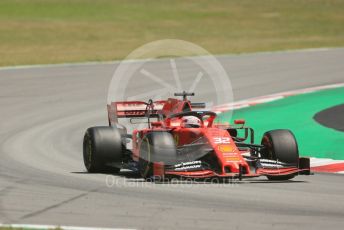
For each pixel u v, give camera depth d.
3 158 48.38
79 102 80.62
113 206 31.83
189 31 190.88
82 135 60.69
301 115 70.50
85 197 34.09
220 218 29.41
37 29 182.88
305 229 27.56
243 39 173.38
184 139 39.47
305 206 32.09
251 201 33.09
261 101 81.12
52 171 42.91
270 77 102.25
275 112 73.00
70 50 144.38
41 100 81.62
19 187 37.03
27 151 51.94
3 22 194.12
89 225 27.95
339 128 62.16
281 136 39.62
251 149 42.09
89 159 42.03
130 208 31.36
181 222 28.62
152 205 32.06
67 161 47.69
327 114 70.38
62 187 37.00
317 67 112.19
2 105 78.12
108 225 27.95
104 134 41.56
